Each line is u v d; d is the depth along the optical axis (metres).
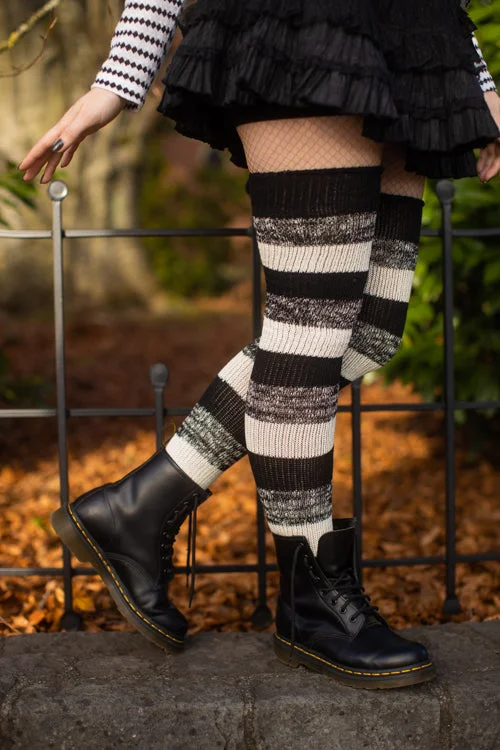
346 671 1.27
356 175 1.15
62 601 1.87
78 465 3.16
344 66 1.05
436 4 1.15
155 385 1.63
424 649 1.26
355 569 1.34
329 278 1.17
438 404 1.73
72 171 6.87
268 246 1.20
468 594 1.93
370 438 3.41
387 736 1.24
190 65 1.10
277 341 1.21
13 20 5.30
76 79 5.79
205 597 1.96
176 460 1.35
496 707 1.26
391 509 2.66
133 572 1.36
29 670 1.33
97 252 7.27
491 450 3.10
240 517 2.56
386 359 1.40
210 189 9.58
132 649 1.43
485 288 2.50
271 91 1.08
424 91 1.13
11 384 3.02
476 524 2.51
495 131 1.12
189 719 1.23
